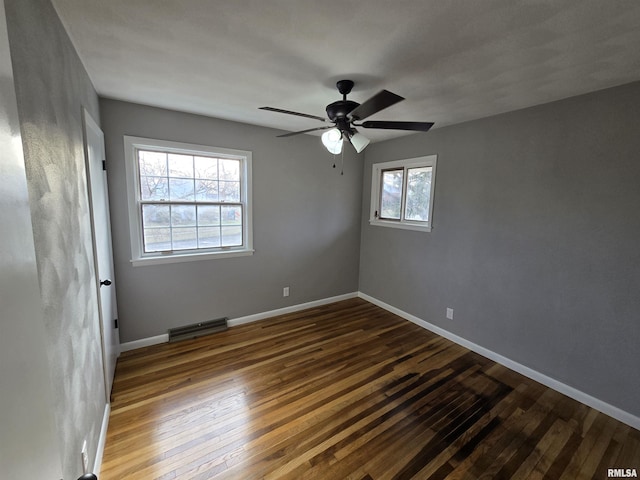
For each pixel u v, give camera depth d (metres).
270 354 2.86
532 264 2.53
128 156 2.65
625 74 1.86
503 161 2.69
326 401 2.20
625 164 2.00
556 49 1.60
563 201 2.31
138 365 2.61
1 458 0.45
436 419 2.05
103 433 1.80
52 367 1.04
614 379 2.11
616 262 2.07
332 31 1.48
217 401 2.17
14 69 0.88
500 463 1.72
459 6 1.27
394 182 3.93
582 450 1.82
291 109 2.74
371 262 4.31
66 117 1.40
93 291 1.78
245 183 3.37
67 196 1.33
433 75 1.95
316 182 3.91
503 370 2.68
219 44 1.62
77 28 1.46
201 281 3.20
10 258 0.51
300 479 1.58
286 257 3.80
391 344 3.12
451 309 3.23
